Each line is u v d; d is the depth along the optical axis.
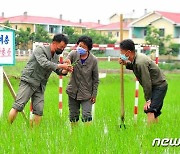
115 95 19.50
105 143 7.68
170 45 57.28
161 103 9.66
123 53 9.27
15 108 9.61
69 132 8.54
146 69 9.26
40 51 9.52
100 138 8.02
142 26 63.53
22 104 9.62
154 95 9.59
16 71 31.30
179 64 49.19
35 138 7.96
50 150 7.22
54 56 9.73
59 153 7.14
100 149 7.30
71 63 9.88
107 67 39.62
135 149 7.32
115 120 10.83
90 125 9.28
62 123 10.02
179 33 60.78
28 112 12.09
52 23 71.06
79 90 9.96
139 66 9.23
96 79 10.02
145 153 7.27
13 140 7.84
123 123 9.61
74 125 9.82
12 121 9.62
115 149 7.30
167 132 8.91
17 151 7.20
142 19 63.66
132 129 9.02
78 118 10.27
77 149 7.33
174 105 16.31
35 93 9.82
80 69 9.87
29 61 9.70
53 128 9.02
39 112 9.73
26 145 7.50
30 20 70.19
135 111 11.23
